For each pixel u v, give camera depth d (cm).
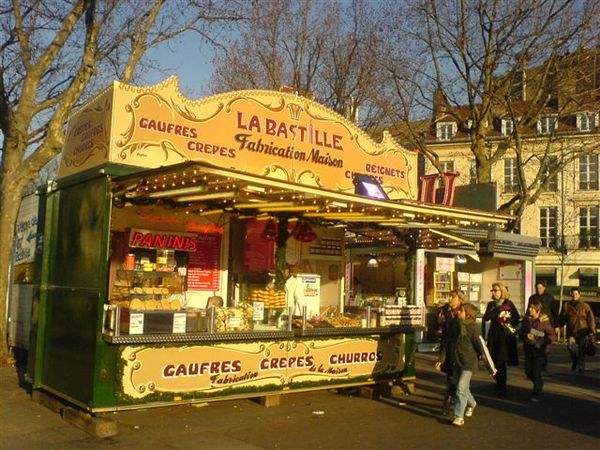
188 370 779
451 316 901
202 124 933
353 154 1156
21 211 1360
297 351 889
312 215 946
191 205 912
